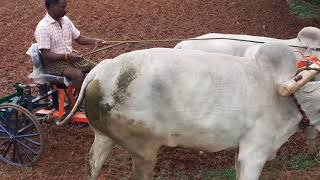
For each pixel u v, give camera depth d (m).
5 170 5.85
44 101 6.35
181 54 4.45
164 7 10.64
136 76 4.36
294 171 5.96
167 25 9.98
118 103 4.39
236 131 4.45
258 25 10.05
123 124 4.44
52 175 5.78
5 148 6.04
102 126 4.54
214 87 4.36
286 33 9.74
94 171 4.74
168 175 5.83
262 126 4.45
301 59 4.82
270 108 4.45
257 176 4.54
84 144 6.43
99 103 4.45
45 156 6.15
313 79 4.72
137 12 10.41
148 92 4.34
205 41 6.11
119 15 10.28
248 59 4.56
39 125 5.75
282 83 4.34
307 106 4.56
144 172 4.70
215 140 4.47
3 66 8.51
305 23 10.09
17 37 9.48
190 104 4.35
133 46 9.17
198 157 6.23
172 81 4.34
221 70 4.41
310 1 9.52
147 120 4.38
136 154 4.62
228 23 10.11
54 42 6.00
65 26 6.14
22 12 10.38
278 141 4.58
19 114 5.97
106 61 4.57
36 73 5.98
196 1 10.95
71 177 5.75
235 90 4.39
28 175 5.75
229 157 6.25
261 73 4.48
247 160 4.49
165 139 4.50
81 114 5.99
